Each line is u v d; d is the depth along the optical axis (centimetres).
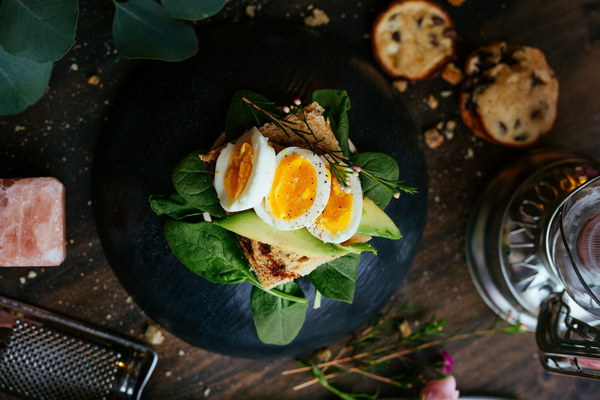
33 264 51
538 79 57
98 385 55
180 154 46
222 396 59
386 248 49
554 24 62
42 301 56
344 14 59
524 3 61
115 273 53
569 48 62
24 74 50
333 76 49
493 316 63
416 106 61
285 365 60
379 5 59
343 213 39
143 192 47
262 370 60
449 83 61
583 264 45
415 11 57
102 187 50
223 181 39
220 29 51
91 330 56
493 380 63
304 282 46
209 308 48
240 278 44
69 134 56
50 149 56
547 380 64
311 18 58
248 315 48
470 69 58
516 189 57
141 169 47
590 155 63
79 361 55
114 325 57
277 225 39
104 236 51
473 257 60
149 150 47
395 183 43
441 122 61
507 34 61
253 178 38
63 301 56
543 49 62
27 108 55
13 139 55
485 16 61
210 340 50
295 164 39
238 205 39
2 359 53
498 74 57
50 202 51
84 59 55
